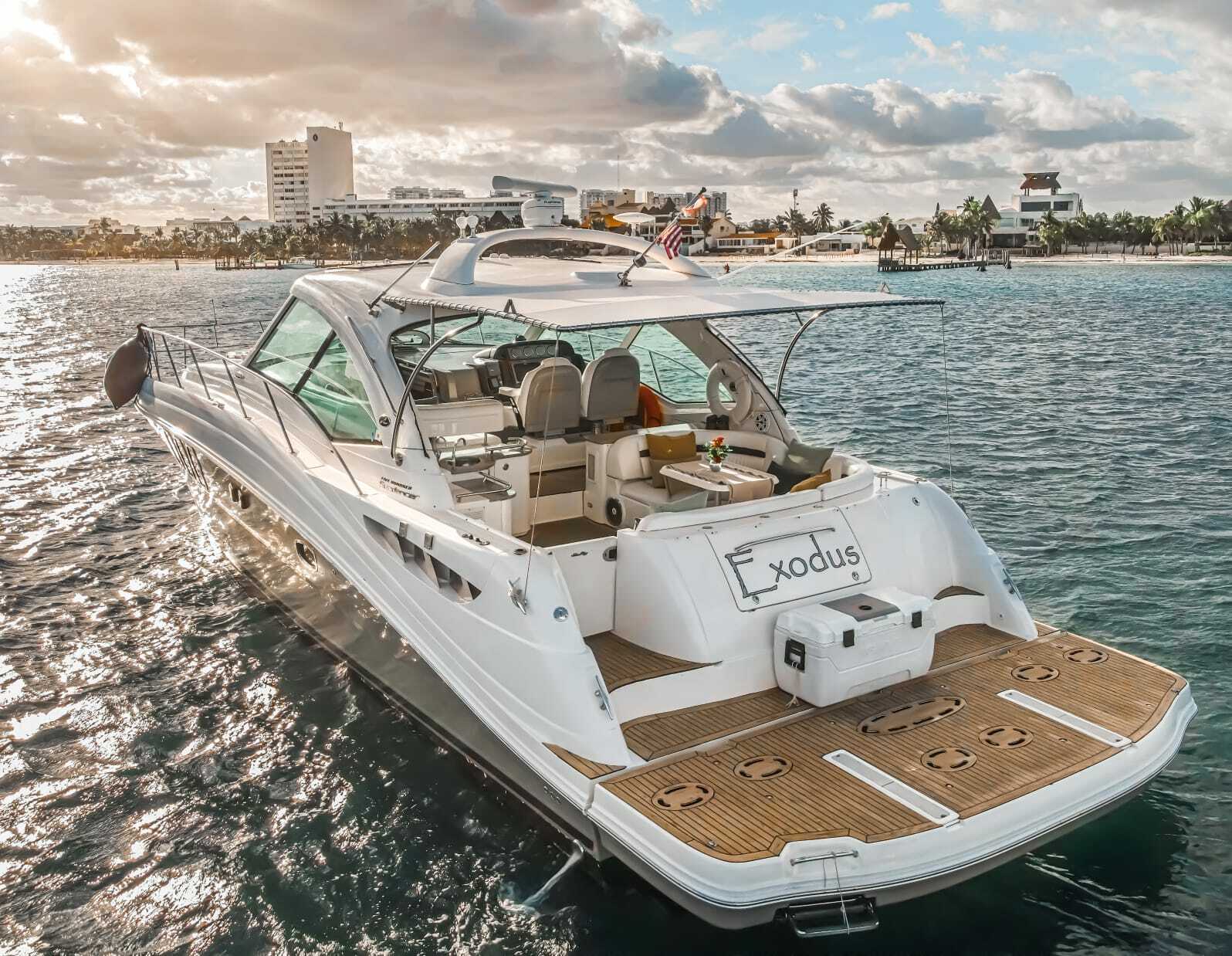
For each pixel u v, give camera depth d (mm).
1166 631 7707
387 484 6301
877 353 27703
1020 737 4855
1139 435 15414
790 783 4496
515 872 5035
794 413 17391
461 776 5875
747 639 5285
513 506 6520
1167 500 11477
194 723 6520
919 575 5996
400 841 5297
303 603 7441
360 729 6414
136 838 5359
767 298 5742
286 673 7176
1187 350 28859
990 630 6102
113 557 9609
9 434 15148
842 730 4961
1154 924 4652
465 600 5473
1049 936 4578
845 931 4000
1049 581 8805
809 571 5523
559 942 4570
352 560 6438
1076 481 12375
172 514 11016
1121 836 5266
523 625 5008
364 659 6730
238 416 7641
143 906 4848
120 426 15828
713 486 5859
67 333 35531
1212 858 5098
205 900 4891
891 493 6098
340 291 7012
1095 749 4742
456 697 5539
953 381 21562
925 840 4109
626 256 8359
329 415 6883
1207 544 9766
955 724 4992
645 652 5367
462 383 7082
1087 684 5391
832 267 128875
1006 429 15953
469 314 6844
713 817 4250
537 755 4895
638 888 4898
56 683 7051
